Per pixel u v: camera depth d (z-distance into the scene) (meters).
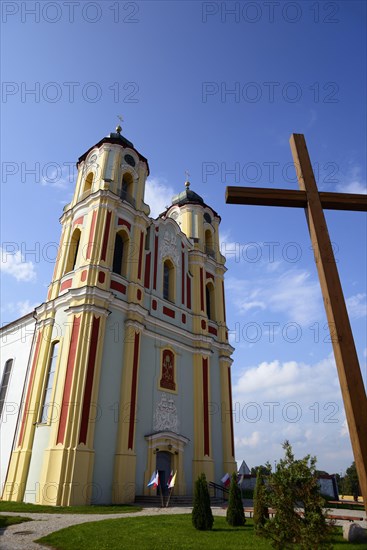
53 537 10.59
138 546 9.66
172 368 26.58
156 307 27.44
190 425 26.33
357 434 5.62
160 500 20.34
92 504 18.50
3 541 10.18
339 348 6.24
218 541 10.45
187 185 38.59
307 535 7.99
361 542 10.67
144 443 22.72
